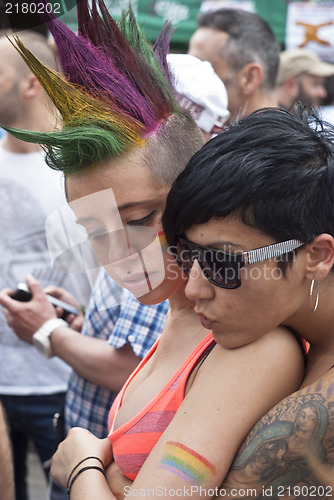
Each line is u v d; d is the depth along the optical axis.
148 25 4.04
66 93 1.24
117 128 1.21
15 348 2.67
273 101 3.07
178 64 1.93
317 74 4.40
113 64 1.31
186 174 1.07
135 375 1.45
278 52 3.09
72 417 2.15
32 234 2.51
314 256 1.06
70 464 1.34
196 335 1.32
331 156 1.06
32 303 2.29
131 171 1.21
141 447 1.24
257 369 1.09
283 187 1.01
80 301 2.42
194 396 1.12
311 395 1.04
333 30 4.61
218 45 2.91
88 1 1.34
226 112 1.98
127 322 1.89
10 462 1.65
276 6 4.59
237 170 1.01
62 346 2.16
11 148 2.61
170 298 1.36
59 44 1.30
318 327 1.12
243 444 1.07
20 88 2.47
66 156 1.21
